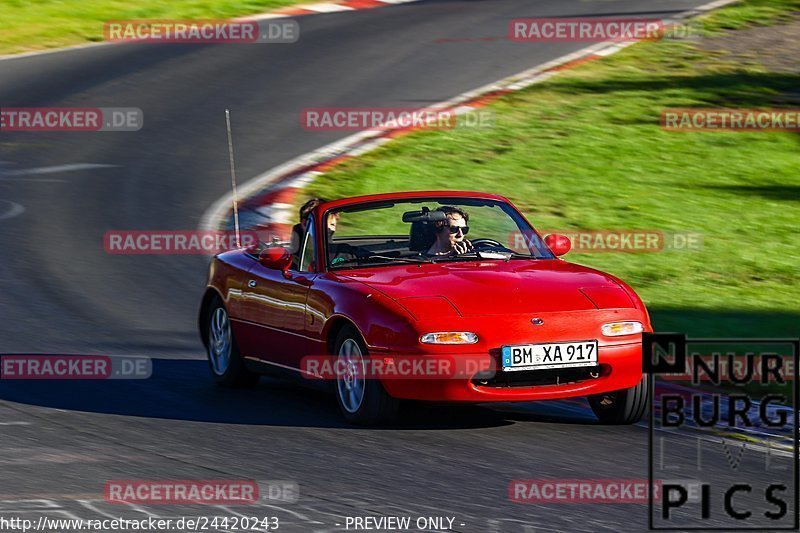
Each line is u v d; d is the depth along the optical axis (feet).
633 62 335.26
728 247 188.75
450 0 430.20
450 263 101.45
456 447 87.25
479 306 91.45
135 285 159.53
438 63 333.01
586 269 101.50
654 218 207.51
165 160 243.81
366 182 225.35
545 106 290.35
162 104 291.99
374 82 313.12
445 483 77.41
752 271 173.88
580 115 282.56
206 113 283.38
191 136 263.29
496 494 74.84
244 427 94.12
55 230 192.03
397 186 224.33
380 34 370.12
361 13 404.57
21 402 102.73
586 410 101.24
